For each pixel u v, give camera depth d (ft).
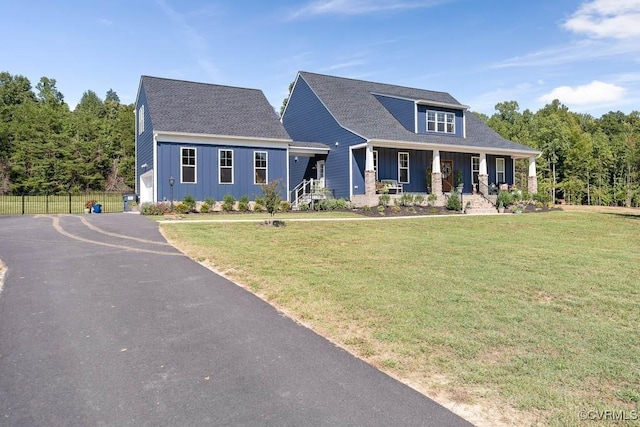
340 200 68.74
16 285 20.63
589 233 43.42
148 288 20.24
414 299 18.90
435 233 42.52
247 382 11.50
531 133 169.58
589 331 15.33
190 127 62.18
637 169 91.97
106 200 109.81
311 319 16.44
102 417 9.78
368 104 83.10
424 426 9.43
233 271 23.80
